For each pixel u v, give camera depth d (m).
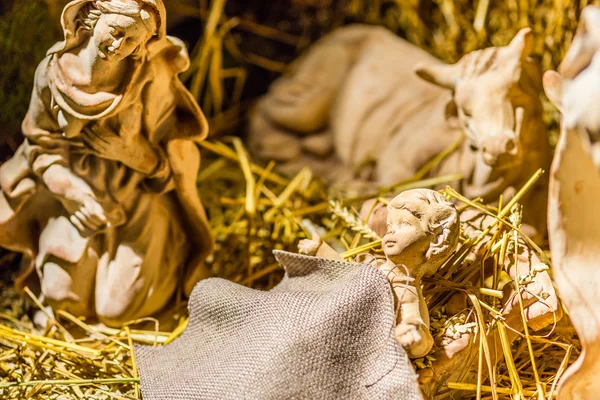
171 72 0.57
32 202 0.61
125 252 0.61
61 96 0.56
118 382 0.55
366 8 0.94
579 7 0.70
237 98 0.92
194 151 0.61
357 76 0.80
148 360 0.55
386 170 0.74
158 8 0.53
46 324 0.62
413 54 0.81
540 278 0.53
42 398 0.56
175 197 0.63
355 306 0.50
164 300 0.63
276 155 0.83
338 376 0.49
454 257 0.54
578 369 0.48
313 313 0.50
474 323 0.52
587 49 0.46
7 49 0.68
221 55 0.91
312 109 0.81
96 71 0.54
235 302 0.53
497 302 0.53
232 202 0.75
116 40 0.53
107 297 0.61
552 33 0.73
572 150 0.47
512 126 0.60
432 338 0.50
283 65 0.93
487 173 0.64
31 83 0.70
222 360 0.52
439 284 0.53
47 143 0.59
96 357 0.59
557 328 0.58
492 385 0.51
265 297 0.52
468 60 0.62
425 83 0.77
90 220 0.60
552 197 0.47
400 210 0.51
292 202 0.77
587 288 0.48
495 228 0.56
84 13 0.54
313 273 0.53
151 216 0.62
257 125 0.85
